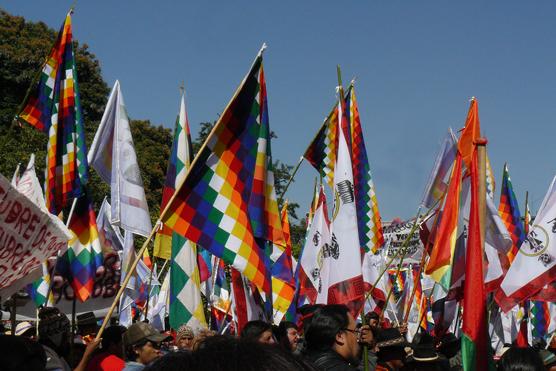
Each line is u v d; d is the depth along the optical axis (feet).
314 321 18.98
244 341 4.96
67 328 26.99
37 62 100.94
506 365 18.48
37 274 20.49
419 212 40.98
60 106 32.65
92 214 31.71
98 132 36.17
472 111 35.96
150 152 116.88
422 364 25.68
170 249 36.88
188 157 37.11
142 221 35.81
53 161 32.17
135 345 25.38
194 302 33.81
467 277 22.33
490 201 40.96
